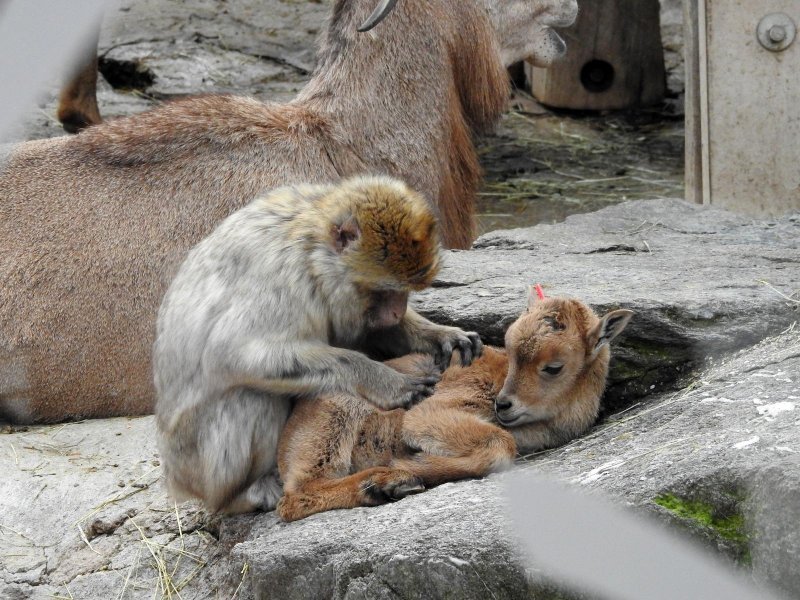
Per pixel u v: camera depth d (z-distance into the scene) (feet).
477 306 35.29
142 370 42.55
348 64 46.06
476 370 31.22
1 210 43.47
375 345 33.19
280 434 30.63
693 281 36.81
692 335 32.83
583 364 30.01
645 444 27.68
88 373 42.55
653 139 78.23
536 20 50.16
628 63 81.61
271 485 30.91
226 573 30.66
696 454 25.16
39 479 36.37
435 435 29.30
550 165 73.97
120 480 36.04
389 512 27.48
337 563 26.17
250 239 30.50
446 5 47.32
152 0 88.33
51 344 42.37
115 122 45.73
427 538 25.41
